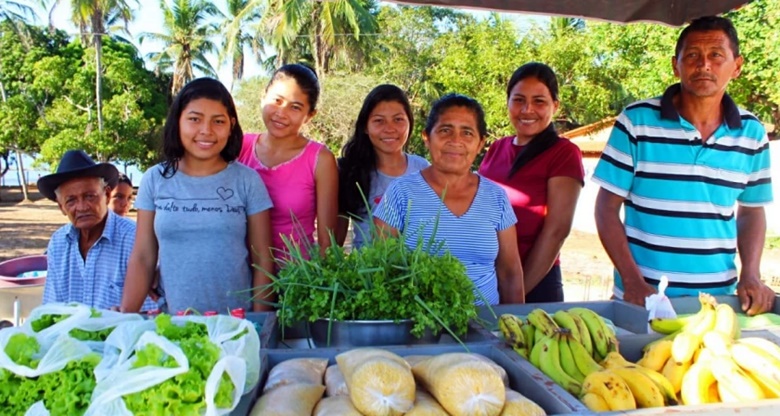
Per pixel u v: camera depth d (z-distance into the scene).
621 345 1.96
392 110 3.34
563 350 1.73
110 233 3.21
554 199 3.33
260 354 1.74
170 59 34.50
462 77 19.94
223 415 1.29
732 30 2.74
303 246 2.81
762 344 1.66
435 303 1.93
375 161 3.49
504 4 3.19
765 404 1.38
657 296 2.35
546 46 19.36
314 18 25.41
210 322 1.51
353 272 2.02
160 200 2.61
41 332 1.50
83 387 1.32
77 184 3.04
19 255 13.27
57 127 26.94
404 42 24.41
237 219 2.63
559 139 3.45
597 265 11.79
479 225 2.55
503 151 3.70
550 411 1.44
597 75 18.89
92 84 27.97
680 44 2.83
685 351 1.70
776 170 14.10
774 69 12.23
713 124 2.87
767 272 9.76
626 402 1.46
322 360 1.72
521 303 2.69
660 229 2.90
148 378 1.24
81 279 3.23
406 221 2.55
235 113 2.65
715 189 2.85
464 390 1.33
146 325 1.48
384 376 1.35
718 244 2.88
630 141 2.96
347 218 3.47
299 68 3.04
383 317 1.94
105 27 30.17
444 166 2.51
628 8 3.38
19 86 27.88
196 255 2.57
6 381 1.34
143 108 29.67
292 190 3.05
